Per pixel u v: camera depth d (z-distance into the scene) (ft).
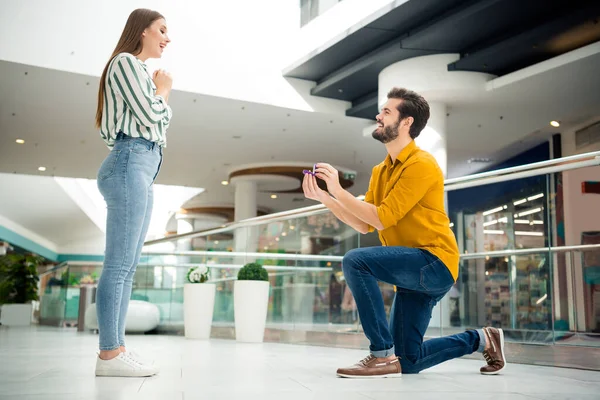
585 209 11.25
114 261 7.18
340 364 9.52
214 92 31.86
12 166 51.21
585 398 5.76
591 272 11.41
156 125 7.45
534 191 12.31
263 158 47.91
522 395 5.94
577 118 35.24
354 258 7.63
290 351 12.90
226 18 32.60
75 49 28.94
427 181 7.76
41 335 22.16
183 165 50.39
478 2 24.03
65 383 6.36
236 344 15.79
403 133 8.18
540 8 24.04
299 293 17.37
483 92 29.94
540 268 12.22
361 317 7.66
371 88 33.63
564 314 11.85
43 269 90.63
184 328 20.39
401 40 27.91
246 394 5.77
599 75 27.73
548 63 26.68
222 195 64.03
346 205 7.68
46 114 36.78
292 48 32.76
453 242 7.95
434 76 29.19
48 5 28.76
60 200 63.46
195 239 23.11
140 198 7.26
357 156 46.93
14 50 28.02
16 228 71.05
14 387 5.98
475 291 13.44
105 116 7.36
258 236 19.56
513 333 12.65
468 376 7.80
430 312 8.09
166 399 5.32
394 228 8.07
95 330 26.84
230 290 20.07
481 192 13.53
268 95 33.30
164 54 31.01
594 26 24.81
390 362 7.61
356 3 27.61
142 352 11.94
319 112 34.86
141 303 23.34
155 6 30.86
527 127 36.50
